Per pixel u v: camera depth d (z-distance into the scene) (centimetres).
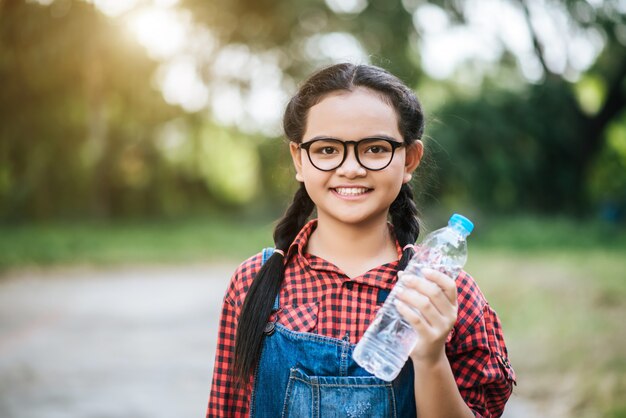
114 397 535
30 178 2144
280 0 2012
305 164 165
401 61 1958
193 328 844
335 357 156
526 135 2009
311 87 165
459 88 2133
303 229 171
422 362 146
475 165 1939
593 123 2091
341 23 2030
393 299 149
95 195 2316
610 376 479
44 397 535
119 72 1842
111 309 1002
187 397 536
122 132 2220
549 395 461
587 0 1758
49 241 1780
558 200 2097
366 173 158
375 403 153
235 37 2080
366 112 159
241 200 2784
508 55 1984
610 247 1497
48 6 1608
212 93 2120
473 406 162
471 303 165
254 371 162
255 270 176
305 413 154
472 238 1720
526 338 609
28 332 817
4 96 1830
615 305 741
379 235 166
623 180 2405
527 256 1305
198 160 2488
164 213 2544
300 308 162
